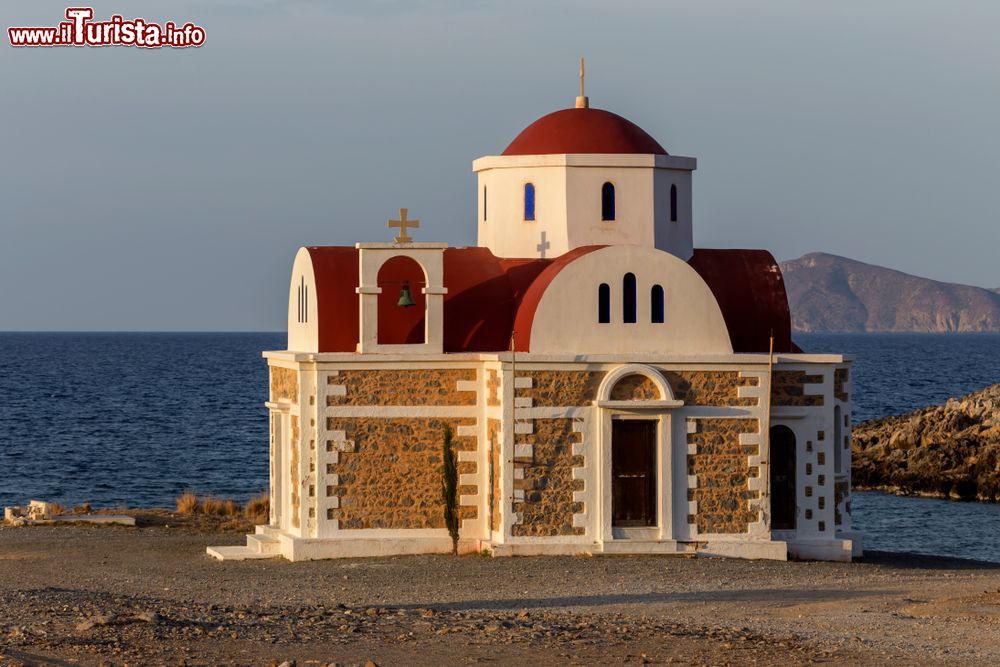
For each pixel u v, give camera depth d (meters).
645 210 153.12
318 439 138.50
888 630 95.69
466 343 145.25
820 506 145.00
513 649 86.62
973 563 161.62
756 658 84.62
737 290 153.50
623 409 136.88
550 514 137.00
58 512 187.00
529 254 154.00
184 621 92.12
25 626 88.19
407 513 140.50
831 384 144.50
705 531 139.25
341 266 146.25
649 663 83.06
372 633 91.19
